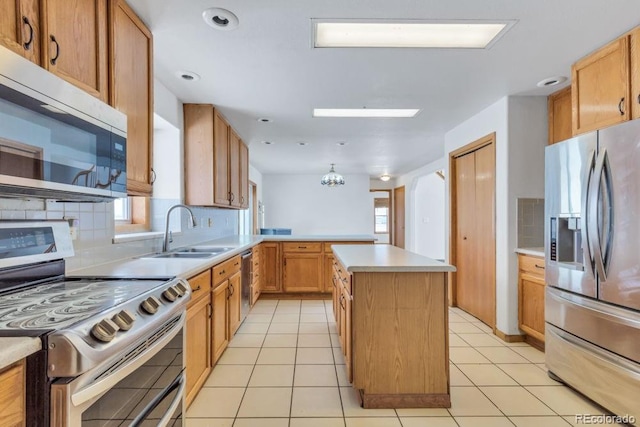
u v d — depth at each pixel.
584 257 1.94
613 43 1.94
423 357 1.96
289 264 4.47
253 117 3.42
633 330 1.67
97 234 1.83
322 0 1.58
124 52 1.56
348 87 2.65
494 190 3.09
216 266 2.32
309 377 2.28
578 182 2.01
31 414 0.78
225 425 1.76
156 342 1.17
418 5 1.63
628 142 1.70
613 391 1.78
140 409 1.11
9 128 0.89
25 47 1.02
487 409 1.92
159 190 2.87
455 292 3.97
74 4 1.24
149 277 1.50
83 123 1.17
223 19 1.73
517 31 1.86
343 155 5.63
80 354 0.79
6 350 0.71
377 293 1.96
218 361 2.53
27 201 1.38
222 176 3.32
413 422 1.80
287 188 8.30
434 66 2.28
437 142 4.61
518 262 2.89
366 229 8.35
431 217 8.24
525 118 2.90
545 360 2.34
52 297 1.14
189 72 2.36
